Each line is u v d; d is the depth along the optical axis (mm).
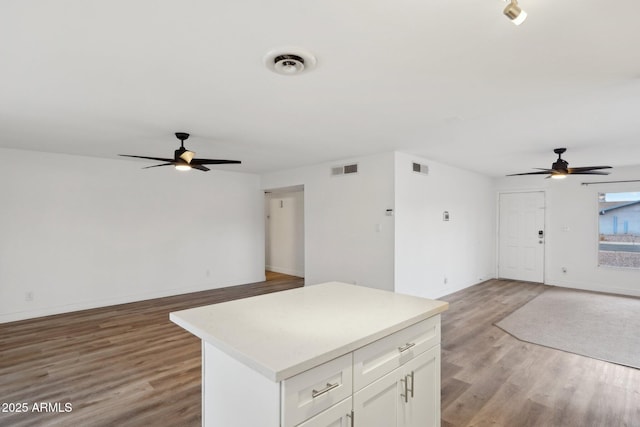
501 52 1959
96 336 3822
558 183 6691
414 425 1693
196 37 1796
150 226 5680
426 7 1538
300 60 2059
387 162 4828
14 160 4520
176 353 3330
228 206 6695
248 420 1261
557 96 2643
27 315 4559
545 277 6840
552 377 2859
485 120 3289
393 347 1557
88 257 5074
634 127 3494
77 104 2816
